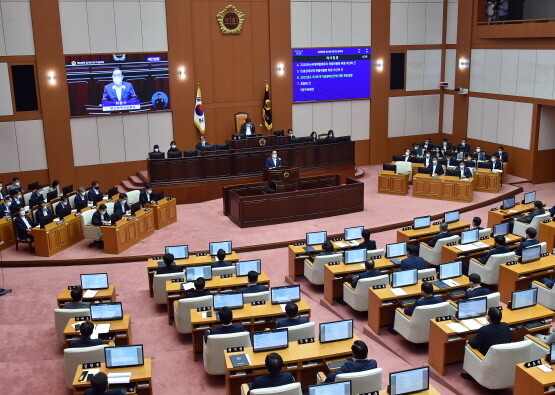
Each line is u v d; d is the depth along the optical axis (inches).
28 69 810.2
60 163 847.1
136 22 852.0
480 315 370.6
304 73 975.0
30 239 625.6
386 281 442.3
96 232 637.3
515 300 378.3
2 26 784.3
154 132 896.3
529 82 887.7
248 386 290.2
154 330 445.1
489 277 488.4
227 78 928.3
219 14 900.6
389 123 1057.5
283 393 274.1
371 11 997.8
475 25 982.4
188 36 882.8
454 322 362.0
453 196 804.0
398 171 885.8
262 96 959.6
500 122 956.6
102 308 380.5
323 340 335.9
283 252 636.1
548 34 830.5
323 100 1000.2
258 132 969.5
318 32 969.5
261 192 753.6
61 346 416.5
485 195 832.3
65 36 816.9
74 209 702.5
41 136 834.8
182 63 888.3
